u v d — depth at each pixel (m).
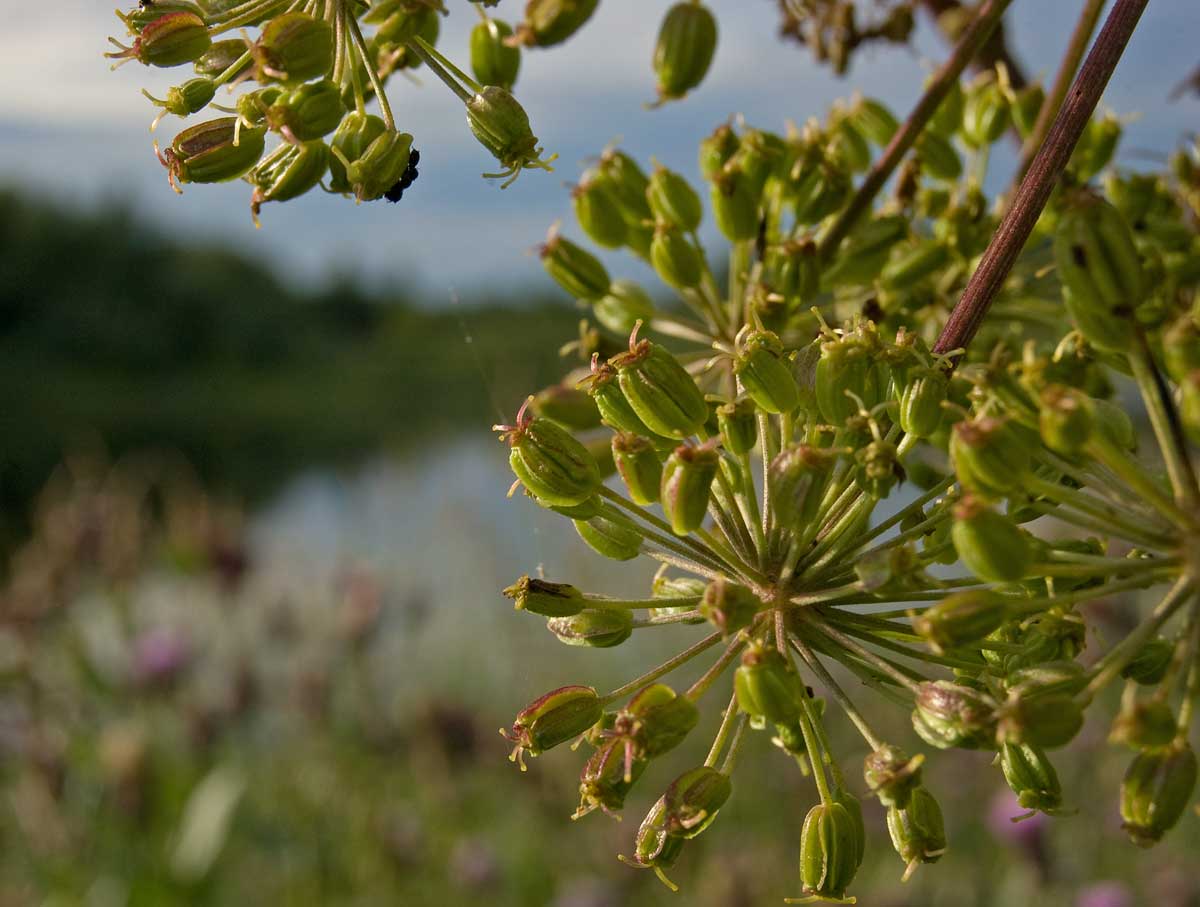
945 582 0.10
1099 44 0.11
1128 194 0.15
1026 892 0.40
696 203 0.14
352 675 0.48
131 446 2.41
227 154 0.11
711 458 0.11
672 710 0.11
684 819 0.11
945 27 0.17
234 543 0.45
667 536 0.11
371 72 0.11
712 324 0.14
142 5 0.11
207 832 0.38
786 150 0.14
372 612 0.47
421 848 0.44
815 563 0.11
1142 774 0.10
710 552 0.11
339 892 0.43
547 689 0.56
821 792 0.11
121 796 0.36
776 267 0.14
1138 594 0.30
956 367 0.11
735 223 0.14
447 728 0.45
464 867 0.42
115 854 0.37
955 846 0.43
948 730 0.10
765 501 0.11
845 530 0.11
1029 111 0.15
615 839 0.43
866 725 0.11
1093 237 0.10
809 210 0.14
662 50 0.13
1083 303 0.10
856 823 0.11
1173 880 0.38
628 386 0.11
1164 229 0.15
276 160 0.11
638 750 0.11
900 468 0.11
